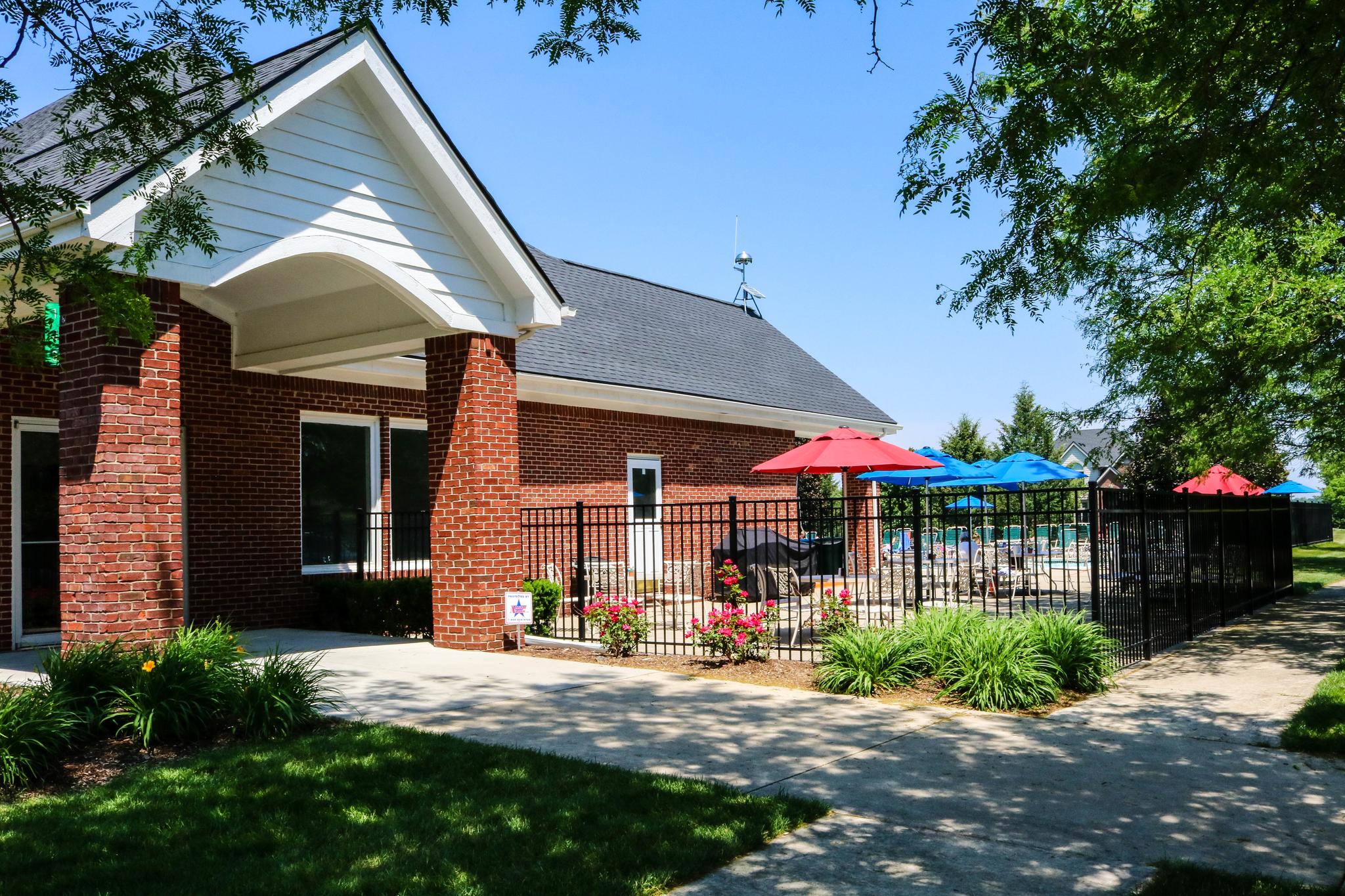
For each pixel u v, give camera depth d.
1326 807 5.51
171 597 8.26
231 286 12.02
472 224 11.32
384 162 10.72
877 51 5.66
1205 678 9.46
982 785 5.93
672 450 20.12
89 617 7.91
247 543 13.03
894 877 4.49
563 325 19.64
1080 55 5.32
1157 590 11.13
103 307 6.40
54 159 9.45
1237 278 10.77
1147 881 4.42
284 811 5.30
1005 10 5.35
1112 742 6.96
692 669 9.98
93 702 6.83
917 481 19.70
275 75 9.45
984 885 4.39
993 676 8.22
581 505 11.80
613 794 5.57
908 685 8.81
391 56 10.43
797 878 4.48
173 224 6.78
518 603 11.35
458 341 11.56
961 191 5.73
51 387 11.62
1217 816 5.36
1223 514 13.83
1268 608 15.52
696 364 21.91
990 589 16.41
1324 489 40.81
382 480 14.80
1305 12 4.95
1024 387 45.97
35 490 11.50
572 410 17.72
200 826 5.09
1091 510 9.55
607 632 10.97
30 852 4.73
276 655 7.67
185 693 6.87
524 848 4.74
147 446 8.20
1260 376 10.84
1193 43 5.45
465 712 7.88
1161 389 11.62
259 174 9.44
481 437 11.44
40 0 5.42
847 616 10.53
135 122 6.11
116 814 5.27
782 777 6.07
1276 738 7.09
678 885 4.41
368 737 6.83
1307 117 5.36
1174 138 5.72
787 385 24.50
